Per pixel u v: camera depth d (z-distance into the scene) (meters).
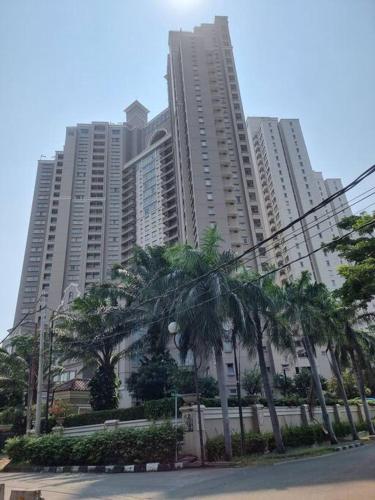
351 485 9.20
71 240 95.69
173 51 87.19
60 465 19.27
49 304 86.38
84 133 111.56
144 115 123.56
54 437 20.92
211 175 70.00
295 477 11.37
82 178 103.94
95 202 100.94
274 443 20.98
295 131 101.75
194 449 18.11
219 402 21.75
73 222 98.00
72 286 68.69
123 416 22.92
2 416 32.66
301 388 48.56
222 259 18.72
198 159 71.31
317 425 26.03
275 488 9.74
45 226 102.50
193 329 17.61
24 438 22.36
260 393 39.22
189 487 11.23
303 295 26.16
